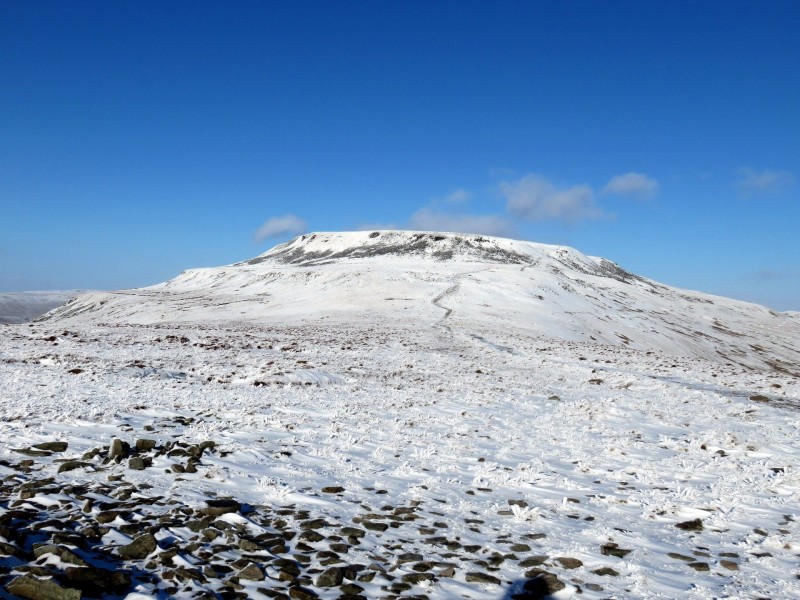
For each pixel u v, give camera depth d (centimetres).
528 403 1880
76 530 668
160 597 522
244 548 655
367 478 1000
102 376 1909
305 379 2127
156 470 954
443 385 2216
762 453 1240
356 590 570
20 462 934
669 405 1870
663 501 907
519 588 590
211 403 1584
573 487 988
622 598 570
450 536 738
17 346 2669
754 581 621
